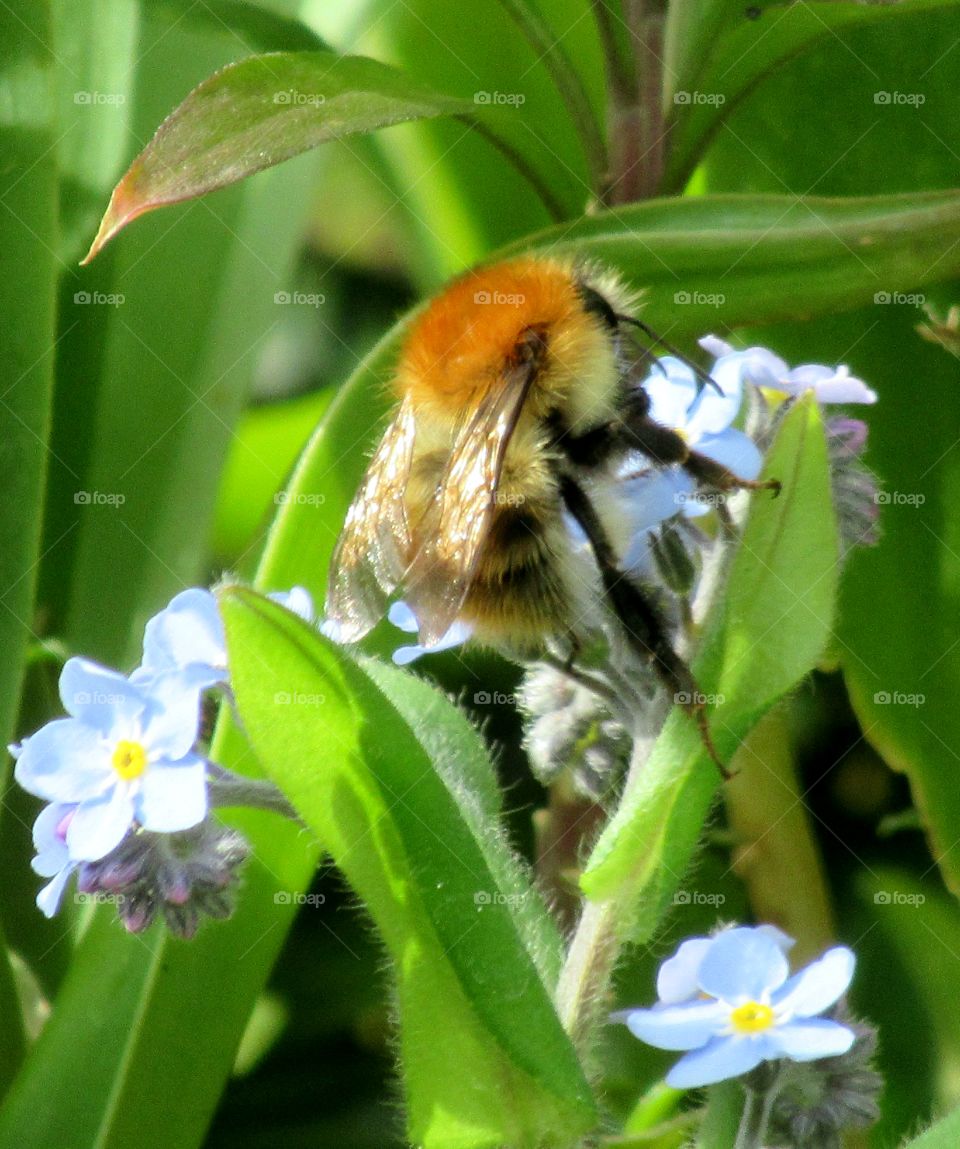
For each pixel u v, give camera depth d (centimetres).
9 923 23
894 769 23
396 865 20
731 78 23
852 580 23
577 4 24
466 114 23
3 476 23
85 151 24
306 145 22
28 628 23
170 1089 22
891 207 22
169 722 21
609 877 21
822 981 20
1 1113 22
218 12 23
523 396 21
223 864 21
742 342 24
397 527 21
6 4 23
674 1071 20
